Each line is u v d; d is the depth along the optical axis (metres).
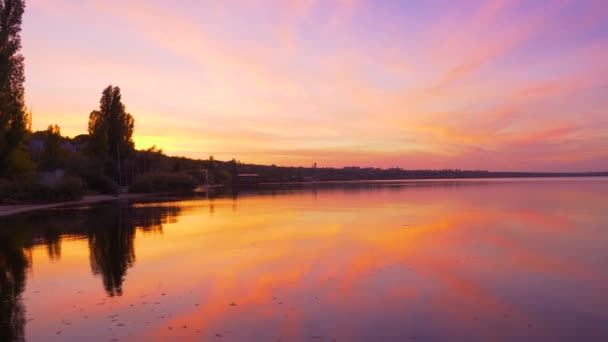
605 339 7.04
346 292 9.82
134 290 10.06
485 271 11.90
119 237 18.64
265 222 24.34
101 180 58.66
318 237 18.31
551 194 53.09
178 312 8.45
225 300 9.24
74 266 12.75
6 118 38.44
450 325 7.70
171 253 14.77
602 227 21.30
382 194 57.84
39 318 8.13
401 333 7.30
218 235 19.14
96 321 7.93
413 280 10.91
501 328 7.56
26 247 16.12
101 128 64.69
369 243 16.66
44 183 43.09
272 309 8.61
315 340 6.98
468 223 23.19
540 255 14.19
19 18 36.91
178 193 68.50
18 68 39.22
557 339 7.06
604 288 10.16
